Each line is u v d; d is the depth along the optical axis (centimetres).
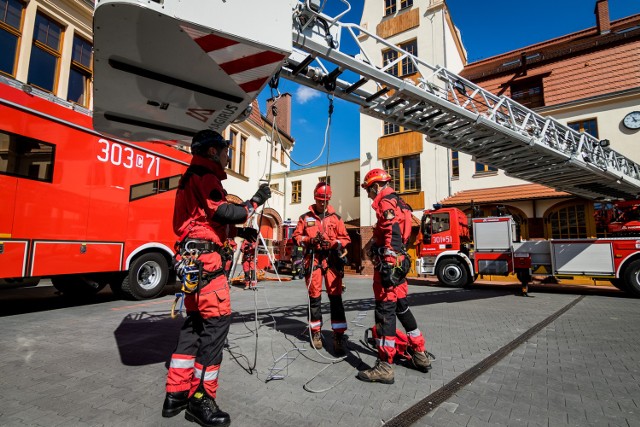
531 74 1466
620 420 221
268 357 345
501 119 683
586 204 1242
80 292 736
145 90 264
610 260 902
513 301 780
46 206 556
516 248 1040
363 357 349
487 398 252
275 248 1680
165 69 241
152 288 736
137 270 709
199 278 223
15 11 846
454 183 1540
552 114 1378
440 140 662
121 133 342
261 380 284
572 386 277
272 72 251
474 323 521
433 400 247
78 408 230
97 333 431
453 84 602
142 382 276
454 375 299
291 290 944
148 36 206
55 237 566
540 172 845
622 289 937
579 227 1255
